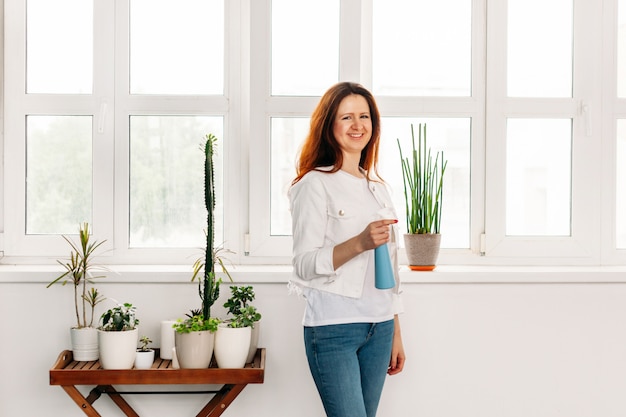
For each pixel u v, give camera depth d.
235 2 2.88
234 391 2.33
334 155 2.16
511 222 2.93
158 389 2.65
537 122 2.92
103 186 2.85
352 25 2.82
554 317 2.68
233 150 2.88
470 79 2.93
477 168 2.91
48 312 2.61
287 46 2.88
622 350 2.69
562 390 2.69
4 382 2.62
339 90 2.15
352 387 2.04
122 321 2.36
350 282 2.05
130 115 2.87
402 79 2.93
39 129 2.88
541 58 2.94
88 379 2.31
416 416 2.67
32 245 2.85
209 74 2.90
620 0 2.93
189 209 2.89
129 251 2.86
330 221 2.10
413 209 2.72
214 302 2.56
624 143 2.92
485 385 2.67
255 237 2.84
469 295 2.65
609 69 2.90
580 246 2.90
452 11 2.93
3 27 2.86
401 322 2.65
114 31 2.86
